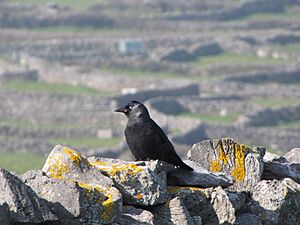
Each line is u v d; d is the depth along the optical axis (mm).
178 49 176500
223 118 123000
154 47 193500
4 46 179500
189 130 106938
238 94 138000
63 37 192625
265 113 123938
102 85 138125
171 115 121562
